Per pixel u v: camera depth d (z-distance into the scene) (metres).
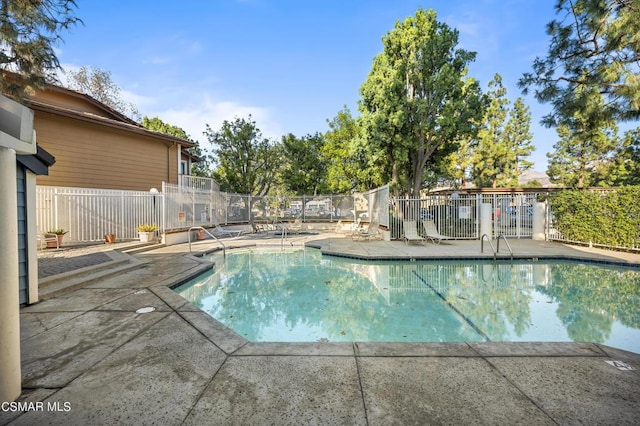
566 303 5.73
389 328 4.72
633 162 20.17
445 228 14.44
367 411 2.21
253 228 19.16
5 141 2.40
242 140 22.22
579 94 9.05
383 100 14.47
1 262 2.26
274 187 25.91
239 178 22.16
